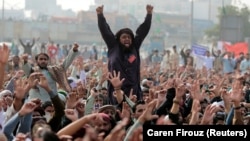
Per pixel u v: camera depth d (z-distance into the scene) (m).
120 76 14.77
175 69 29.66
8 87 15.99
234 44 45.47
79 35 97.94
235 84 11.44
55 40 96.19
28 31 91.56
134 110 12.25
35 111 11.23
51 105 11.90
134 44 15.05
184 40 110.75
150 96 13.08
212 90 15.54
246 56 35.44
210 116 10.16
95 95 13.60
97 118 9.76
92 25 99.31
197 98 11.45
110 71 14.88
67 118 10.95
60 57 41.94
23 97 11.40
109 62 14.94
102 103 14.53
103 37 14.96
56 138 7.67
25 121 10.52
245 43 43.72
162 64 38.38
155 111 12.57
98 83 18.03
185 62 38.50
